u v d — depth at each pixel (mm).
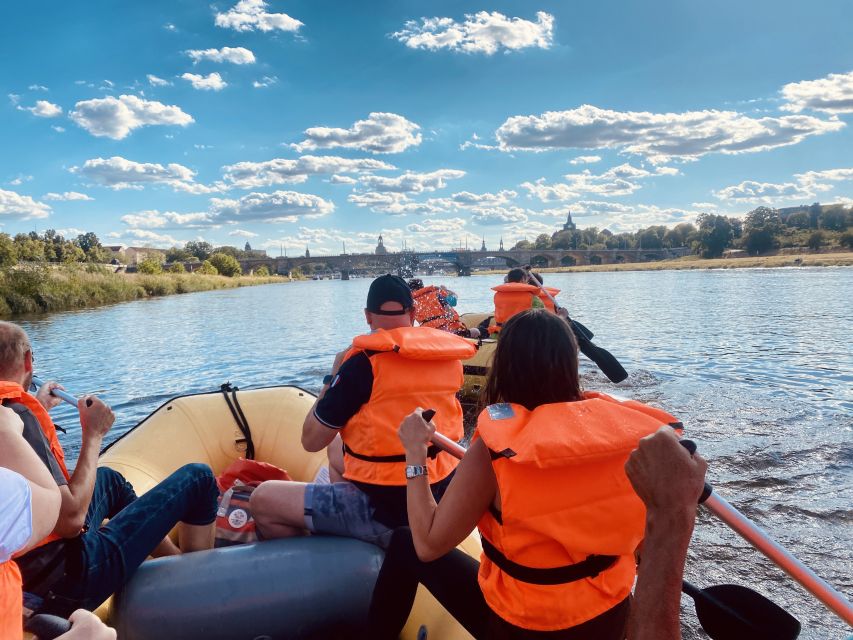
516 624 1307
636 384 7570
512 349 1410
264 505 2232
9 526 1130
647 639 1020
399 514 2133
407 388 2074
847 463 4531
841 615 1178
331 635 2039
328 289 54875
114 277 36250
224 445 3627
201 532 2217
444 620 1965
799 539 3410
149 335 15219
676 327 13938
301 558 2047
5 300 25203
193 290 50281
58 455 1740
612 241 194000
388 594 1790
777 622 1389
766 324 14141
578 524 1230
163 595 1913
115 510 2473
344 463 2424
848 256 92625
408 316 2418
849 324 13719
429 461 2096
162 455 3367
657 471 1052
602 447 1192
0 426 1460
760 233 122188
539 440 1197
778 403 6445
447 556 1721
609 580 1290
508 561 1313
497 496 1336
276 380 8859
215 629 1926
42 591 1719
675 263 110250
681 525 1042
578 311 19219
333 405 2088
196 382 8789
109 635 1245
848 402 6449
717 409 6227
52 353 11914
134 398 7762
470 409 6457
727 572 3121
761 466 4500
